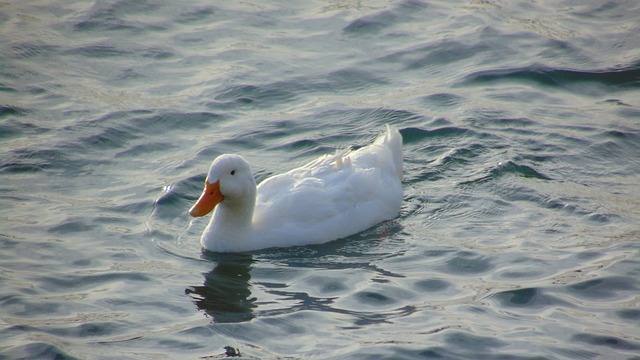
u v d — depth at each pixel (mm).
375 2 21938
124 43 19719
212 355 10305
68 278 12023
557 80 18578
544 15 21297
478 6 21719
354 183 13789
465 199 14438
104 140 16094
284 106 17531
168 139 16297
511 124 16766
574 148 15930
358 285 12016
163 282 12086
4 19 20375
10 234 13031
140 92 17844
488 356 10281
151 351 10391
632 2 21875
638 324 10961
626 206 14086
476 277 12164
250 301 11625
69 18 20625
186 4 21578
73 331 10758
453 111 17266
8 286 11672
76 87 17922
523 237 13227
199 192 14602
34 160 15281
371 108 17406
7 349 10281
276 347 10492
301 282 12180
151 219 13789
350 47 19844
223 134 16453
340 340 10625
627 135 16359
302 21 20984
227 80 18312
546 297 11586
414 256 12852
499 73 18797
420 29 20656
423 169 15375
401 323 10992
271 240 13234
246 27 20609
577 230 13383
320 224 13406
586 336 10688
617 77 18594
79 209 13906
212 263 12734
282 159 15664
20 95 17438
